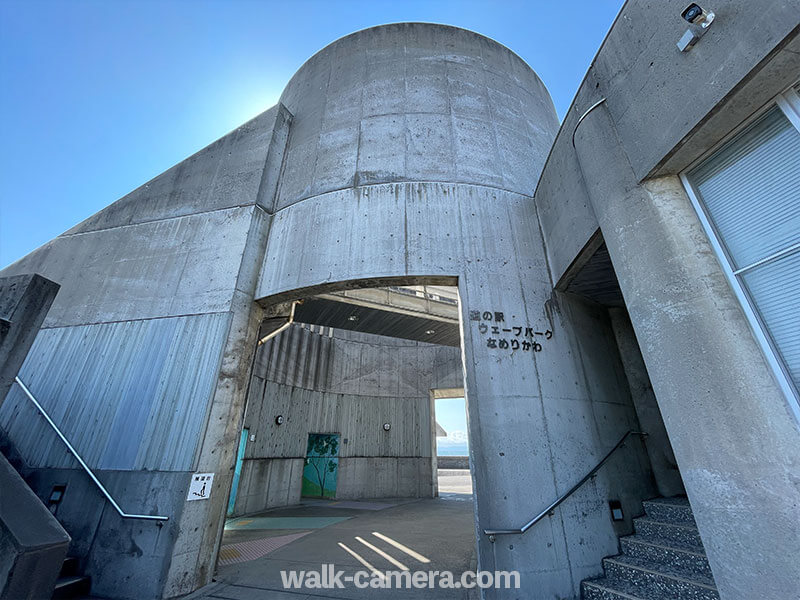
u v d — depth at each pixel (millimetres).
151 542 4008
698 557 3117
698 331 2438
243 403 5145
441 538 6367
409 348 15094
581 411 4371
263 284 5574
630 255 2973
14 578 2459
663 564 3357
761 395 2127
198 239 5977
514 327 4570
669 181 2875
